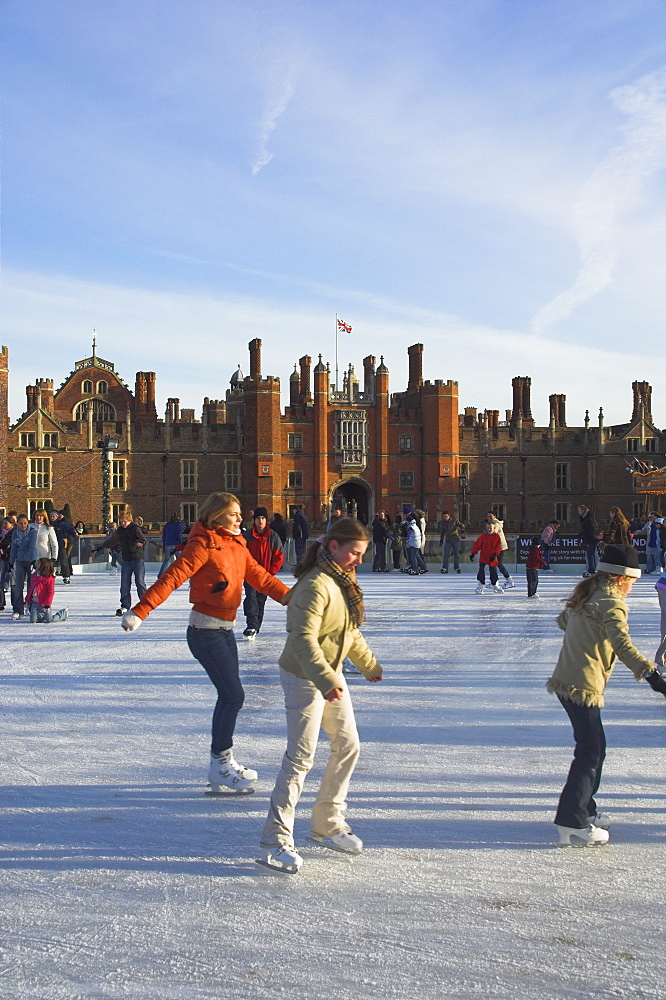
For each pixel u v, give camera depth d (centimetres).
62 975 386
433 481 7662
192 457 7481
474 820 580
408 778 668
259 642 1372
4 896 464
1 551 1858
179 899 461
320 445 7581
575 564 3050
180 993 372
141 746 756
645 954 405
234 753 734
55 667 1140
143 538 1750
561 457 8012
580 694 541
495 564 2194
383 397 7712
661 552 2870
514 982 381
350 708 532
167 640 1393
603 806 609
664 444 7919
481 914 445
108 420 8475
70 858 514
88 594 2253
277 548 1407
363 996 370
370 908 451
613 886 479
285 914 445
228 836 552
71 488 7156
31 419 7081
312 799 630
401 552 3184
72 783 655
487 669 1123
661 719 862
